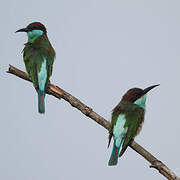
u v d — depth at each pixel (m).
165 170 7.91
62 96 8.99
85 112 8.84
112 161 9.78
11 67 9.85
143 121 11.26
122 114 10.64
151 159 8.20
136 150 8.38
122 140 10.16
